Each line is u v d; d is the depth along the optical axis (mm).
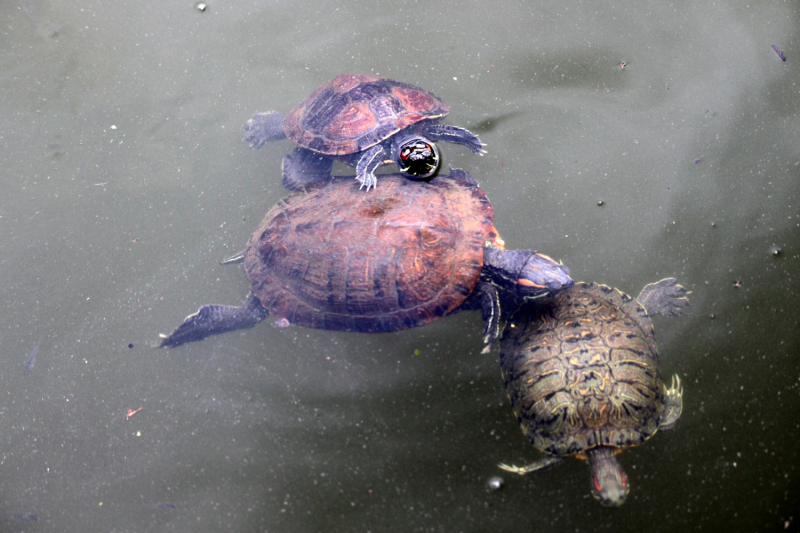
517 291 1866
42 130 2023
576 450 1781
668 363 1835
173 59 2068
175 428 1859
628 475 1799
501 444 1816
